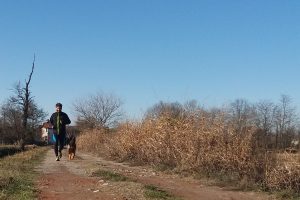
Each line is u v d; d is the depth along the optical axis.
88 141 48.88
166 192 12.48
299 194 13.20
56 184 13.61
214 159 16.47
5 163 21.09
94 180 14.51
